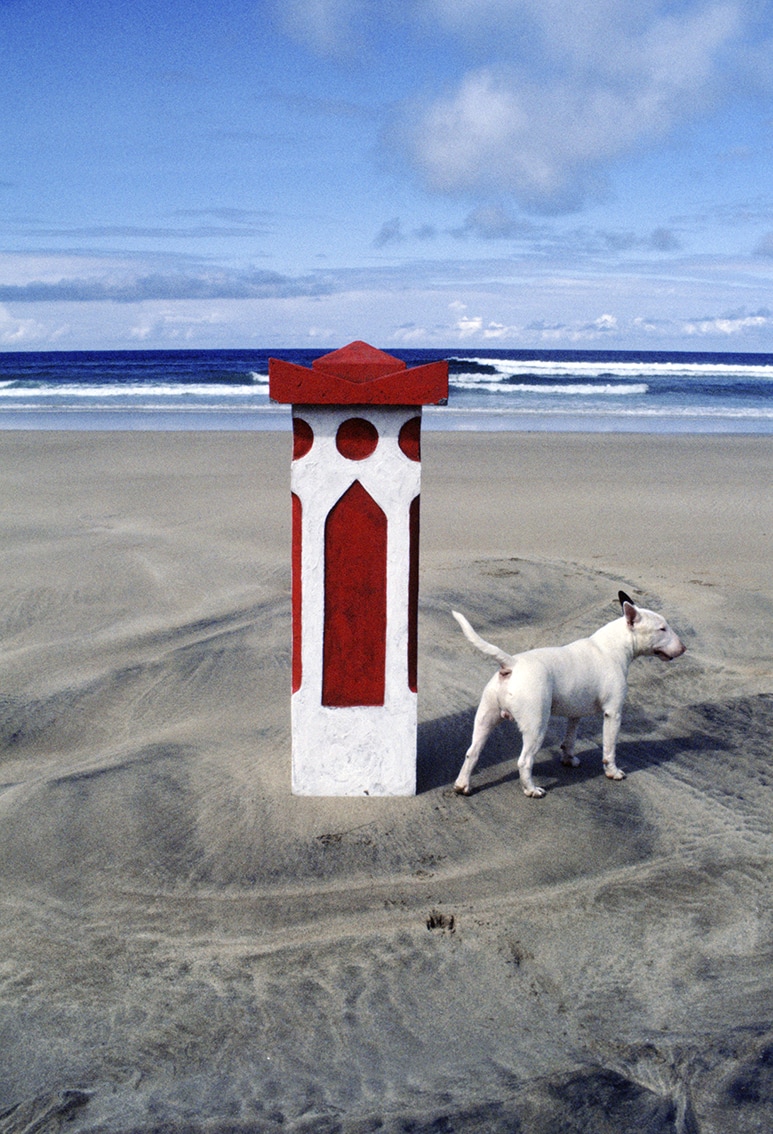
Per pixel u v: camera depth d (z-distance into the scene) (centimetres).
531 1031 322
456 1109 279
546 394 4134
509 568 985
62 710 611
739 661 729
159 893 407
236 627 768
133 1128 275
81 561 980
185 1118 279
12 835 449
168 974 356
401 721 488
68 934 380
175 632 762
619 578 960
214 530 1147
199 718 603
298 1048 315
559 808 489
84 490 1434
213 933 381
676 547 1109
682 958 363
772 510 1352
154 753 541
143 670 676
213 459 1792
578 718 534
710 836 461
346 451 459
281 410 3183
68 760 547
